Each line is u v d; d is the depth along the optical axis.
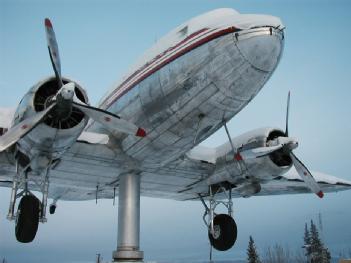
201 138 7.94
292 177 10.73
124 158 8.75
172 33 7.50
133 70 8.20
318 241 37.28
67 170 9.34
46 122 6.63
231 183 9.87
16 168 7.58
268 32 5.95
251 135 9.11
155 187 11.14
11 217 7.31
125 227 9.22
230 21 6.42
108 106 8.84
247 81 6.42
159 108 7.36
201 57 6.57
